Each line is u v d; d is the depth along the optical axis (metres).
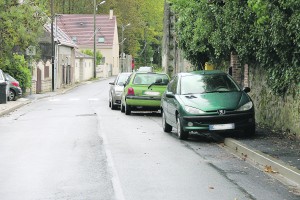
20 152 13.59
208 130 15.16
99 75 92.31
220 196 8.75
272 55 15.80
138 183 9.74
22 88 42.44
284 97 15.66
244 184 9.69
